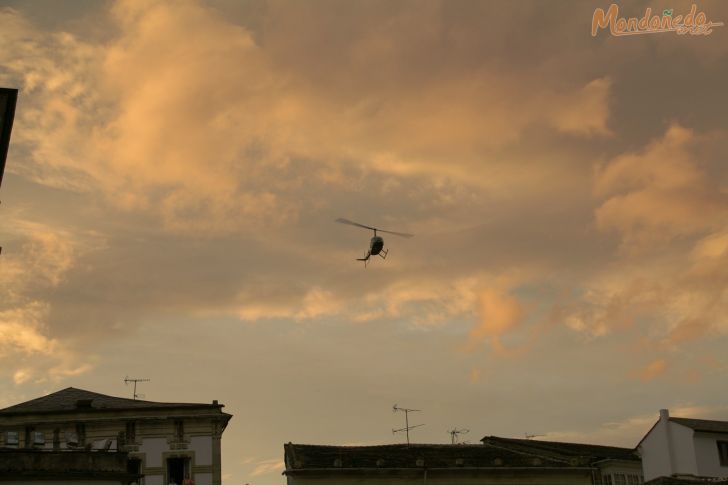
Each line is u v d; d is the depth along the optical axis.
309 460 71.06
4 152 47.41
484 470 72.19
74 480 53.53
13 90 47.16
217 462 71.69
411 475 70.69
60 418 71.31
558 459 77.56
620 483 81.12
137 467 70.38
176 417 72.25
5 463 52.47
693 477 75.06
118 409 71.88
